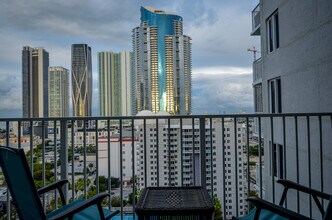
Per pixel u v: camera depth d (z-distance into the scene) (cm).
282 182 221
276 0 679
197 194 215
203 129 280
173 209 183
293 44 546
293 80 549
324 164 397
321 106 409
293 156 571
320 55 411
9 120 270
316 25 425
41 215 164
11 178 183
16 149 164
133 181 279
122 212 278
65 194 270
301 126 507
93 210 226
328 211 149
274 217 208
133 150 280
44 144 273
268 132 770
